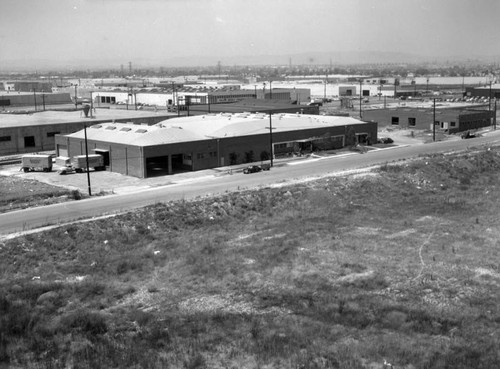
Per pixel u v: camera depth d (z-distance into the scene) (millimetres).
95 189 54562
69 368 22250
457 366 21906
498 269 34094
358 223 45719
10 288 32000
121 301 30609
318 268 34781
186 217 45469
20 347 24312
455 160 69625
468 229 43406
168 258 37562
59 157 69750
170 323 26969
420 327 26062
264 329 25906
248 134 71688
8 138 80062
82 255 38125
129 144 62062
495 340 24562
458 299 29641
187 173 63469
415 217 47719
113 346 24219
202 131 72562
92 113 103688
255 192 52125
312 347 23797
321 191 54438
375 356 22781
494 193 57562
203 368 21891
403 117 107250
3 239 38281
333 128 81000
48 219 43219
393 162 68812
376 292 30875
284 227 44562
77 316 27469
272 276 33531
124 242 40719
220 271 34656
